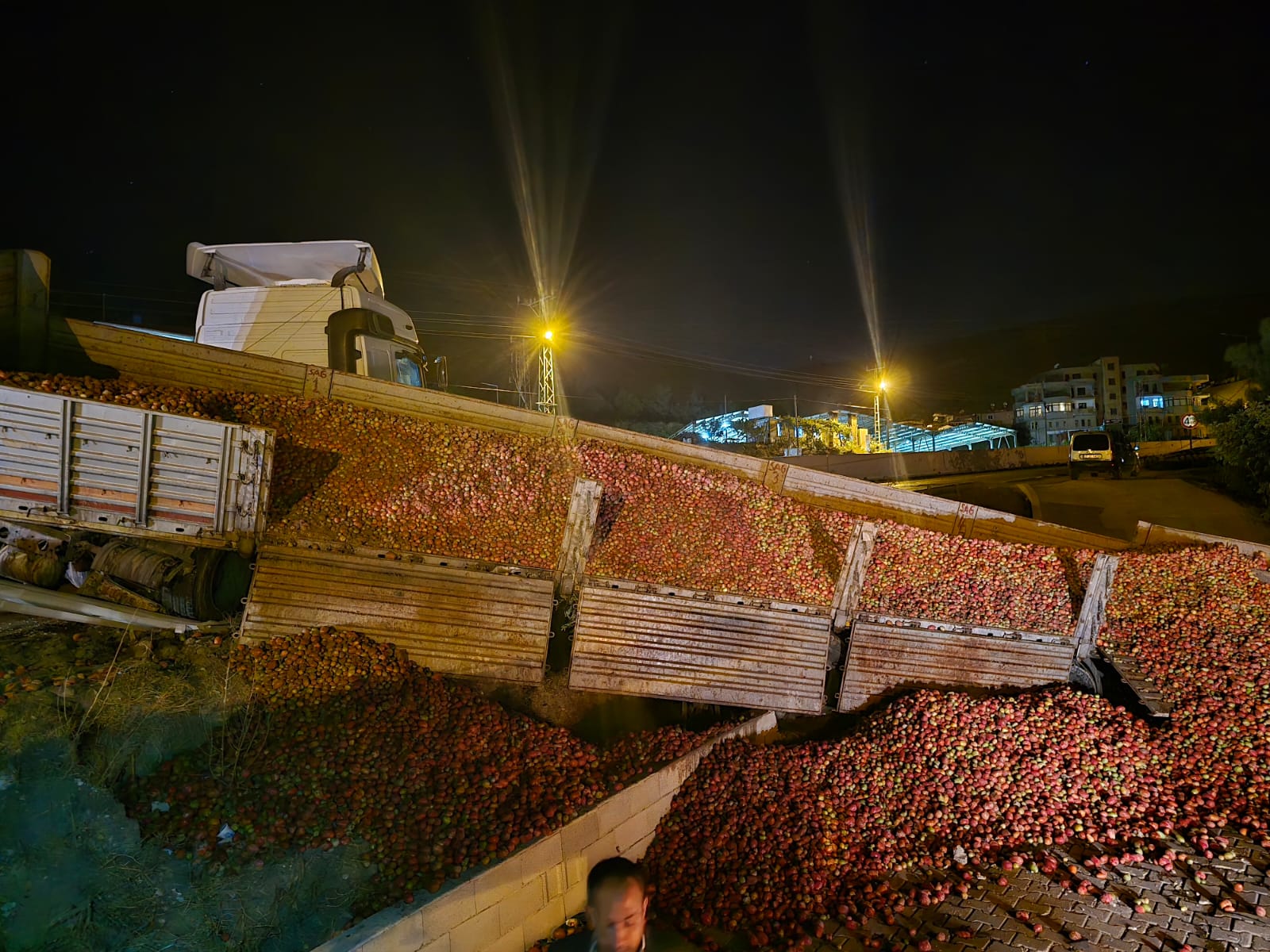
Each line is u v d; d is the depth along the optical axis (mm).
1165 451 38688
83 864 4293
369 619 7059
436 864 5141
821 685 8758
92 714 5082
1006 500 23422
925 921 6004
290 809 5219
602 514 8844
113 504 6527
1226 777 8008
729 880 6273
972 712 8633
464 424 10008
